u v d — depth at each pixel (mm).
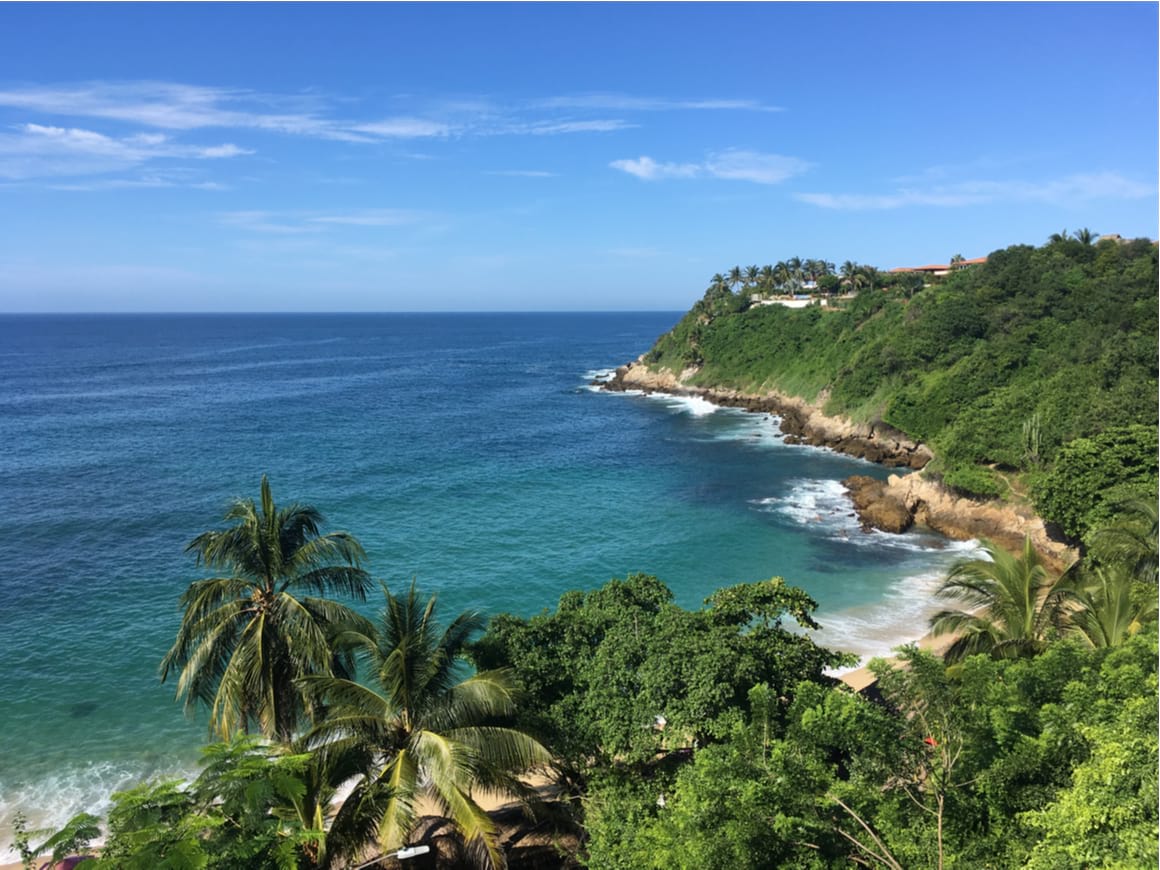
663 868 13555
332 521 57500
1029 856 11750
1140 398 53781
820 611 42906
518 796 20203
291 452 81938
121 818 13023
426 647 18438
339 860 19125
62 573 46469
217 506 60781
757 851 13039
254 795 13148
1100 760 11344
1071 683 14641
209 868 12047
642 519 59188
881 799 13734
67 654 36500
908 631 40094
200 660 19906
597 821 18062
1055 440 54344
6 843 24266
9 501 61500
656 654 21172
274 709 20438
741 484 70312
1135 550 30438
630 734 20016
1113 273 82500
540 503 63281
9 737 29859
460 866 20656
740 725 16188
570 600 26000
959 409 74250
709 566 49906
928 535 57344
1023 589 26594
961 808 13797
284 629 20141
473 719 18438
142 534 53875
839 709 14188
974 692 15797
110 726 30797
